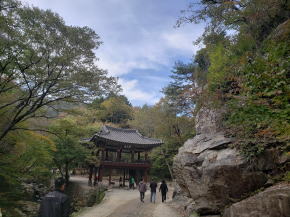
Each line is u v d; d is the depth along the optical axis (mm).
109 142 27594
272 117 4074
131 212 11938
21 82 11867
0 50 10188
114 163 27672
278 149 6512
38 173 15891
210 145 8688
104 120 53438
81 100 13070
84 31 11609
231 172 7129
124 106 54219
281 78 3793
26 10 10266
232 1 10750
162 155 33375
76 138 24031
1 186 13781
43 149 14375
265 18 10312
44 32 10766
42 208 4859
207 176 7684
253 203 5668
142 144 28359
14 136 13289
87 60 12180
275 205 5082
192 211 9523
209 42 12867
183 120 28438
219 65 9812
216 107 9086
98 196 21281
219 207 7484
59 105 13703
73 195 23516
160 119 30812
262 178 6672
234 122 4805
